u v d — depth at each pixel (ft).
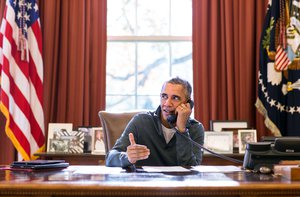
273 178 5.10
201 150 8.12
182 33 14.20
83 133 11.75
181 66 14.19
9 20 12.18
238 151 11.60
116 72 14.21
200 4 13.24
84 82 13.12
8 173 5.73
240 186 4.34
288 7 12.41
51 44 13.08
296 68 12.21
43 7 13.25
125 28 14.24
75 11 13.23
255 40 13.05
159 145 7.59
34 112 12.37
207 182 4.63
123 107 14.16
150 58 14.19
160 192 4.30
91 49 13.28
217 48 13.12
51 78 13.06
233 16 13.12
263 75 12.47
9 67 12.10
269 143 6.20
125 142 7.41
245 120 12.43
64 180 4.80
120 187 4.29
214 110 12.88
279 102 12.36
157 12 14.20
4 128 13.00
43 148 12.42
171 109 7.14
